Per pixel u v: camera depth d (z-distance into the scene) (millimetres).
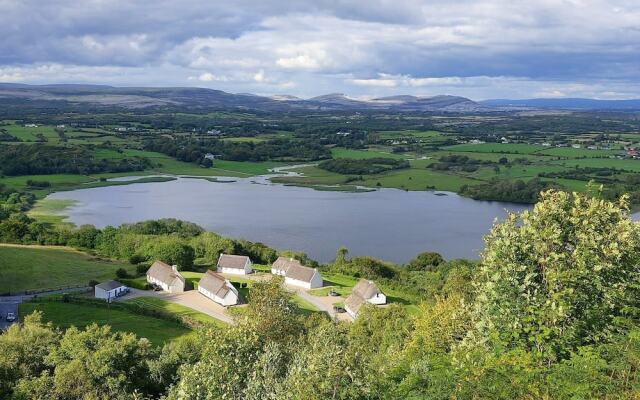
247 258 121750
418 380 25234
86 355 47125
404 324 56250
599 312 23406
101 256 131750
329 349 28125
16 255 122625
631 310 23516
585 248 23406
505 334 23906
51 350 49781
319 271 123375
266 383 29656
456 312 36156
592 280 23219
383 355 41031
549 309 22891
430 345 36688
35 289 103375
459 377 22781
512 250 24625
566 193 25766
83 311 90500
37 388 44125
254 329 38281
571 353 22047
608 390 20719
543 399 20625
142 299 99125
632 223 24969
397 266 129500
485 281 27000
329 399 25688
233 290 96500
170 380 49188
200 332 56500
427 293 101500
